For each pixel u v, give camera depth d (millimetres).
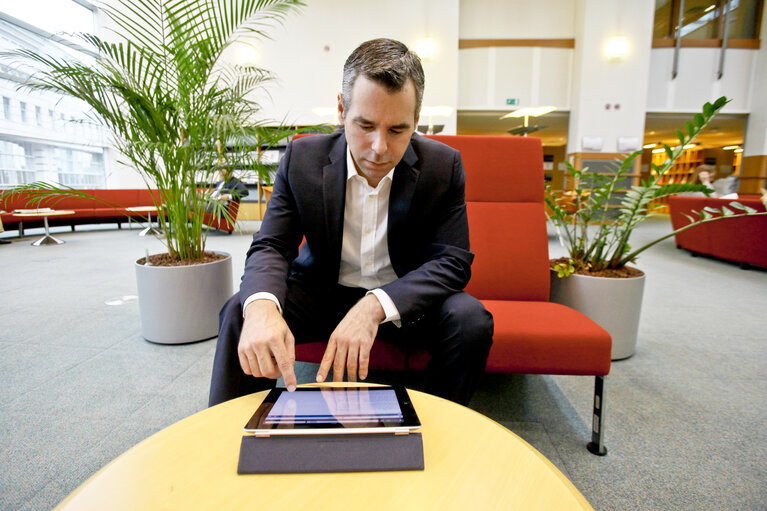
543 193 1618
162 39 1720
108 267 3611
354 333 755
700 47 7707
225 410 635
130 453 525
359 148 759
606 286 1694
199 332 1896
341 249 1041
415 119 753
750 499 967
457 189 1018
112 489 460
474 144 1612
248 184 7277
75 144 7391
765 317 2350
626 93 7395
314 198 979
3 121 6176
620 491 992
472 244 1551
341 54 7434
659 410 1363
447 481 482
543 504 447
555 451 1146
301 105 7562
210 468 500
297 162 1000
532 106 7848
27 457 1094
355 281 1113
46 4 6363
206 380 1536
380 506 440
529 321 1177
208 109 1808
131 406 1354
